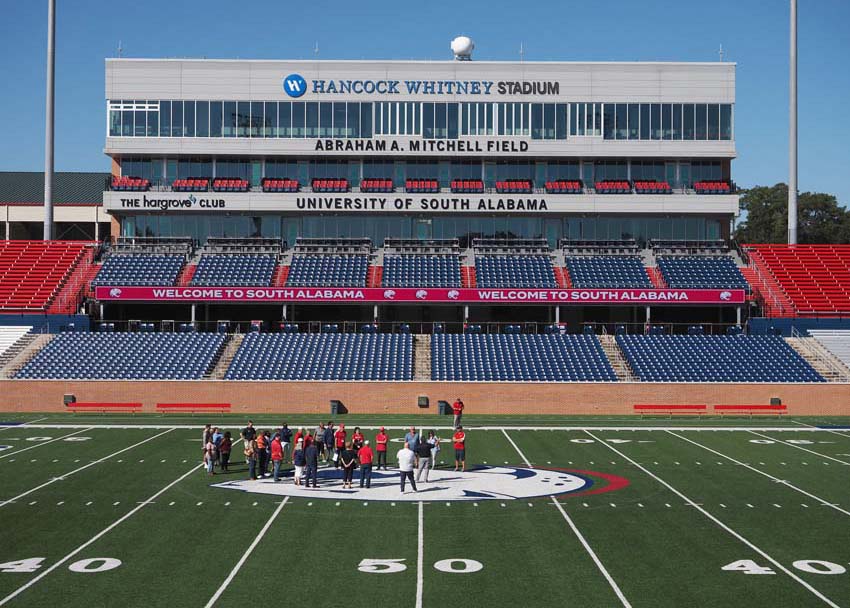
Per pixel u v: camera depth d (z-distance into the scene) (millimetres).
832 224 117000
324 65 71438
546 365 60094
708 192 71625
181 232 72188
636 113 71750
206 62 71375
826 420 54406
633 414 56719
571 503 31250
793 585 22578
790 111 74438
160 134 71375
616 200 70875
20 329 63969
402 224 72125
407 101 71500
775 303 68188
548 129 71625
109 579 22688
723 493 33000
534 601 21312
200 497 31859
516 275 68750
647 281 68125
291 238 72250
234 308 67875
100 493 32406
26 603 20938
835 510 30422
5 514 29234
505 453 41625
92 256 71000
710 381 58469
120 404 56125
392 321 67938
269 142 71250
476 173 72750
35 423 50969
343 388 56688
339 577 22969
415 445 35188
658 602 21297
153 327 64688
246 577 22906
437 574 23250
